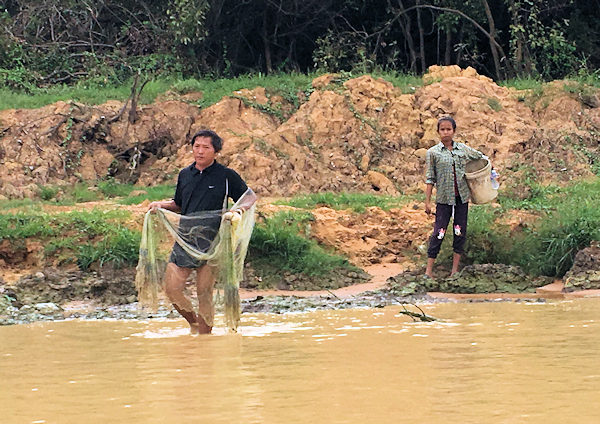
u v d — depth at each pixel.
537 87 19.33
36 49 23.28
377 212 13.60
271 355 6.57
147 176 16.78
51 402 5.14
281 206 13.69
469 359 6.15
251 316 9.11
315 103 18.14
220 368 6.10
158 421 4.62
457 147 11.52
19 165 16.41
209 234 8.13
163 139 17.61
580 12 25.84
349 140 17.47
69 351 7.02
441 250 12.10
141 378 5.80
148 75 20.61
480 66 26.02
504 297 10.32
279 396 5.13
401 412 4.66
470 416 4.54
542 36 23.81
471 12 24.73
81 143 17.17
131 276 11.30
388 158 17.38
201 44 24.39
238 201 8.33
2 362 6.52
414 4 25.92
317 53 24.16
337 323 8.30
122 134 17.56
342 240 12.79
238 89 18.86
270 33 25.66
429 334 7.40
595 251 11.37
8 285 10.91
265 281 11.58
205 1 23.12
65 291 10.75
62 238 12.05
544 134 17.64
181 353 6.80
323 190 16.25
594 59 25.42
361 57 23.22
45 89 20.77
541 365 5.87
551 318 8.28
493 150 17.19
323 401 4.96
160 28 24.42
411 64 25.50
